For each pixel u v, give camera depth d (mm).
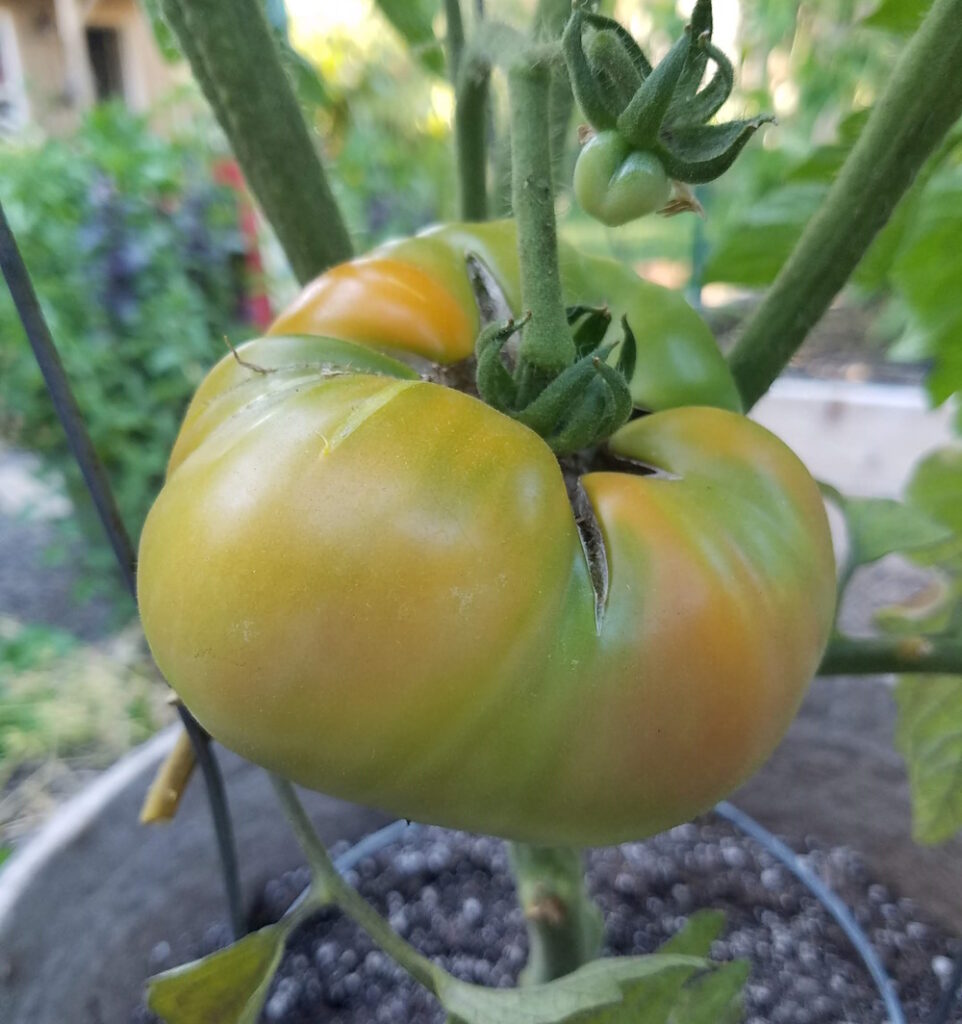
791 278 225
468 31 252
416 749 143
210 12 209
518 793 149
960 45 189
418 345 198
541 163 156
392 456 141
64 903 309
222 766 360
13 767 721
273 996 351
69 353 846
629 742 147
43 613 924
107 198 877
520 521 143
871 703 388
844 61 915
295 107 228
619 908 380
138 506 892
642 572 152
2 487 1130
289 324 203
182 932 356
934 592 453
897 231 289
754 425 185
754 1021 336
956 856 364
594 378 160
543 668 143
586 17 143
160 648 154
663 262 837
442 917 377
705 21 138
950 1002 286
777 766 402
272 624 137
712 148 144
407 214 1070
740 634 152
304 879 390
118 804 330
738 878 388
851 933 344
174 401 911
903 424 874
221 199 939
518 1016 178
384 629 136
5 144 1031
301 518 138
